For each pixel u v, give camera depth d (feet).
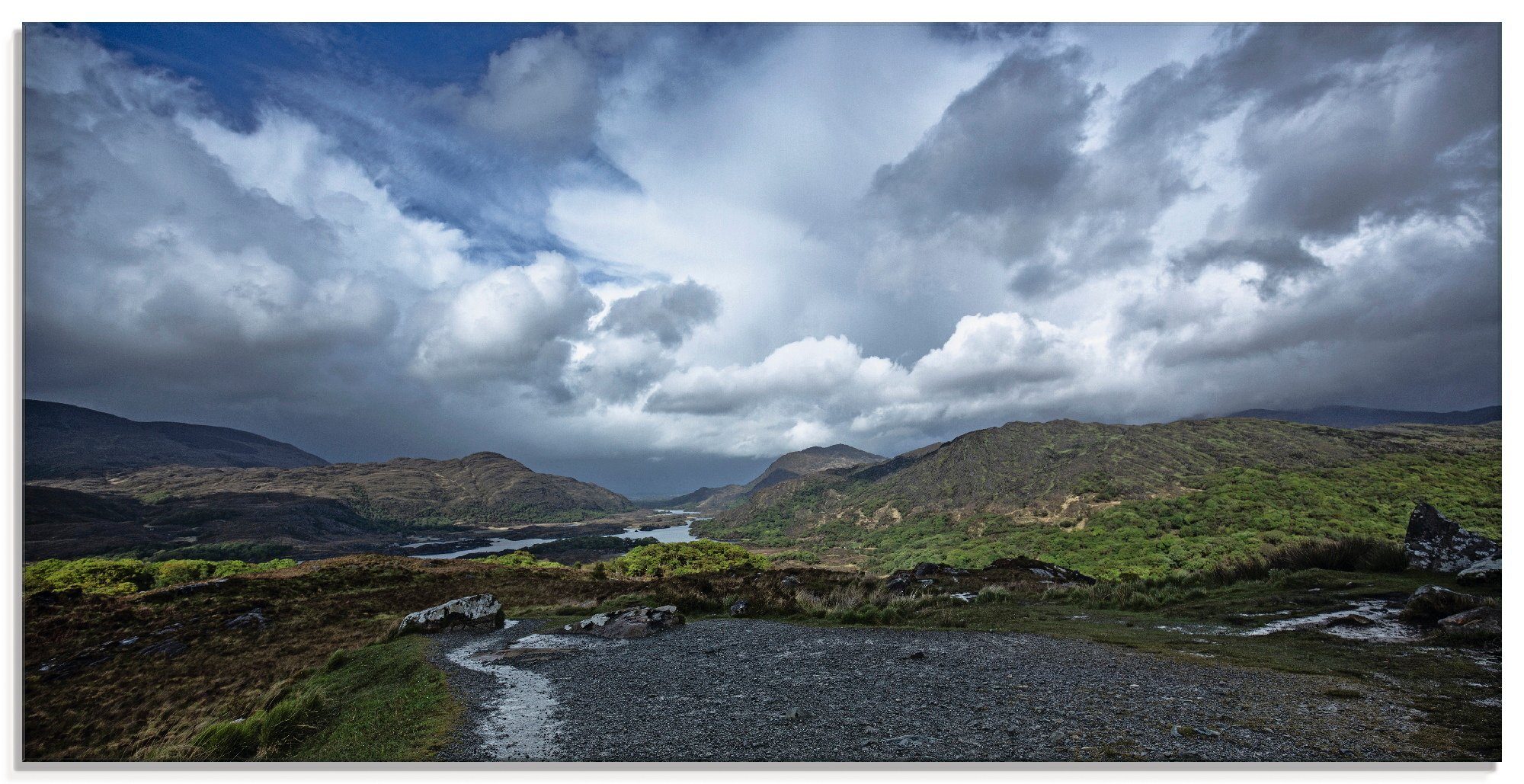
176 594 97.40
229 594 99.55
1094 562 369.91
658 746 22.26
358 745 27.30
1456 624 28.53
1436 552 42.73
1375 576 42.47
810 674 30.89
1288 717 20.11
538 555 634.84
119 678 66.44
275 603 97.71
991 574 75.15
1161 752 18.16
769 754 20.76
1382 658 25.72
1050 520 525.34
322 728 31.91
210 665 68.44
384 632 67.21
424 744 25.07
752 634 46.24
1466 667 23.76
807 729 22.59
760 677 31.27
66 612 86.43
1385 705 20.53
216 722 50.52
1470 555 40.73
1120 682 25.07
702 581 89.51
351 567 135.95
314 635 78.33
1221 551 335.26
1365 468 407.03
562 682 33.35
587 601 82.12
